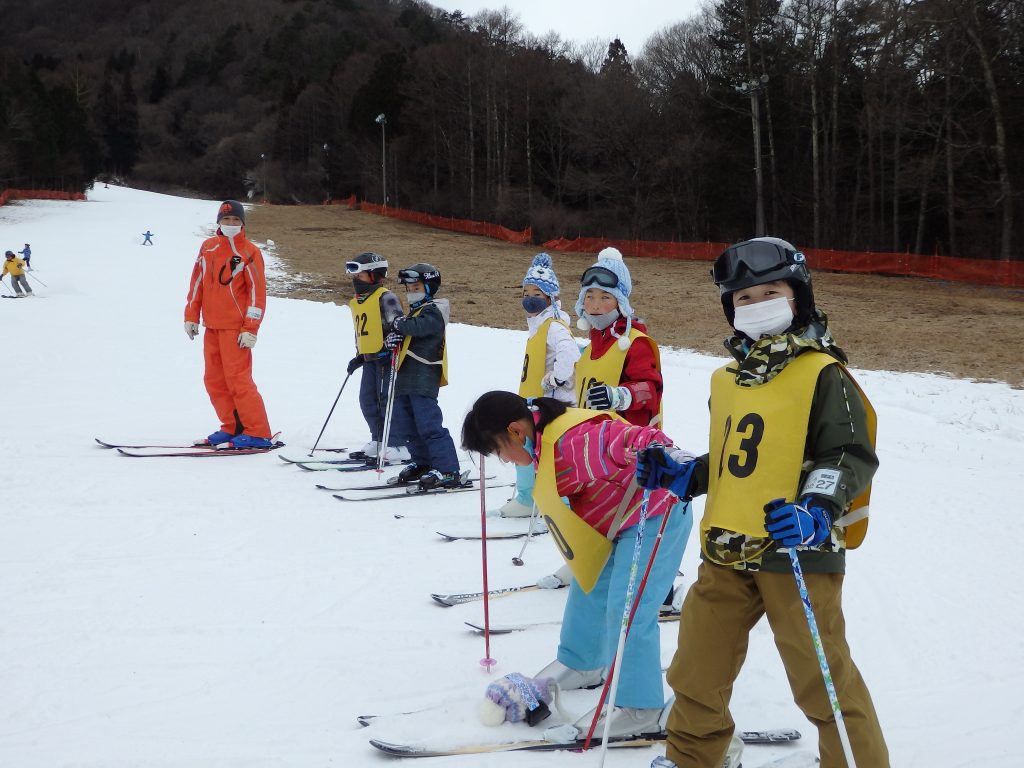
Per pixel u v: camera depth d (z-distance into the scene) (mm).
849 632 3691
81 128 61406
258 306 6992
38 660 3203
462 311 19938
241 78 113250
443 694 3027
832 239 37094
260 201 84688
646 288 25406
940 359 13117
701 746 2250
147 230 34500
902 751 2715
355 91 72312
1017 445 7566
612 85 47156
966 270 27266
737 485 2156
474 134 55812
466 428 2811
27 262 20250
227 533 4812
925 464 6875
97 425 7723
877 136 36688
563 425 2697
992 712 2980
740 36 39469
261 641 3426
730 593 2191
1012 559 4609
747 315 2174
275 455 6934
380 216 51000
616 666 2393
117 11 147500
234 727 2756
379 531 4949
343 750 2627
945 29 29812
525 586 4070
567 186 49906
